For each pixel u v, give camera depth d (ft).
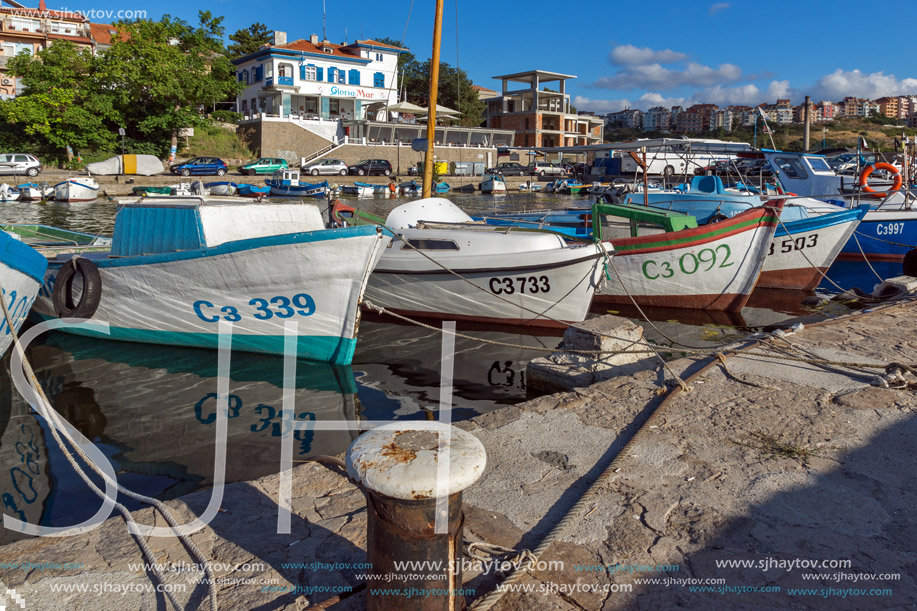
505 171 172.65
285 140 158.61
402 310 34.94
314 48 185.47
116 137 136.15
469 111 225.97
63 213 86.12
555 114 228.63
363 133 174.09
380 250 25.82
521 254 31.12
